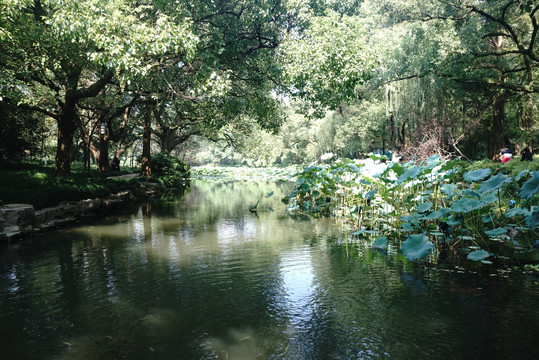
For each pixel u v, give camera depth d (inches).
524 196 179.6
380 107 943.7
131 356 98.7
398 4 644.7
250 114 592.4
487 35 582.2
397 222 269.6
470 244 219.6
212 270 178.2
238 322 120.6
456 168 258.8
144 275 170.1
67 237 255.6
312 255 207.2
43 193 307.9
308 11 458.6
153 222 322.3
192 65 411.5
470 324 116.7
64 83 447.2
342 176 383.2
